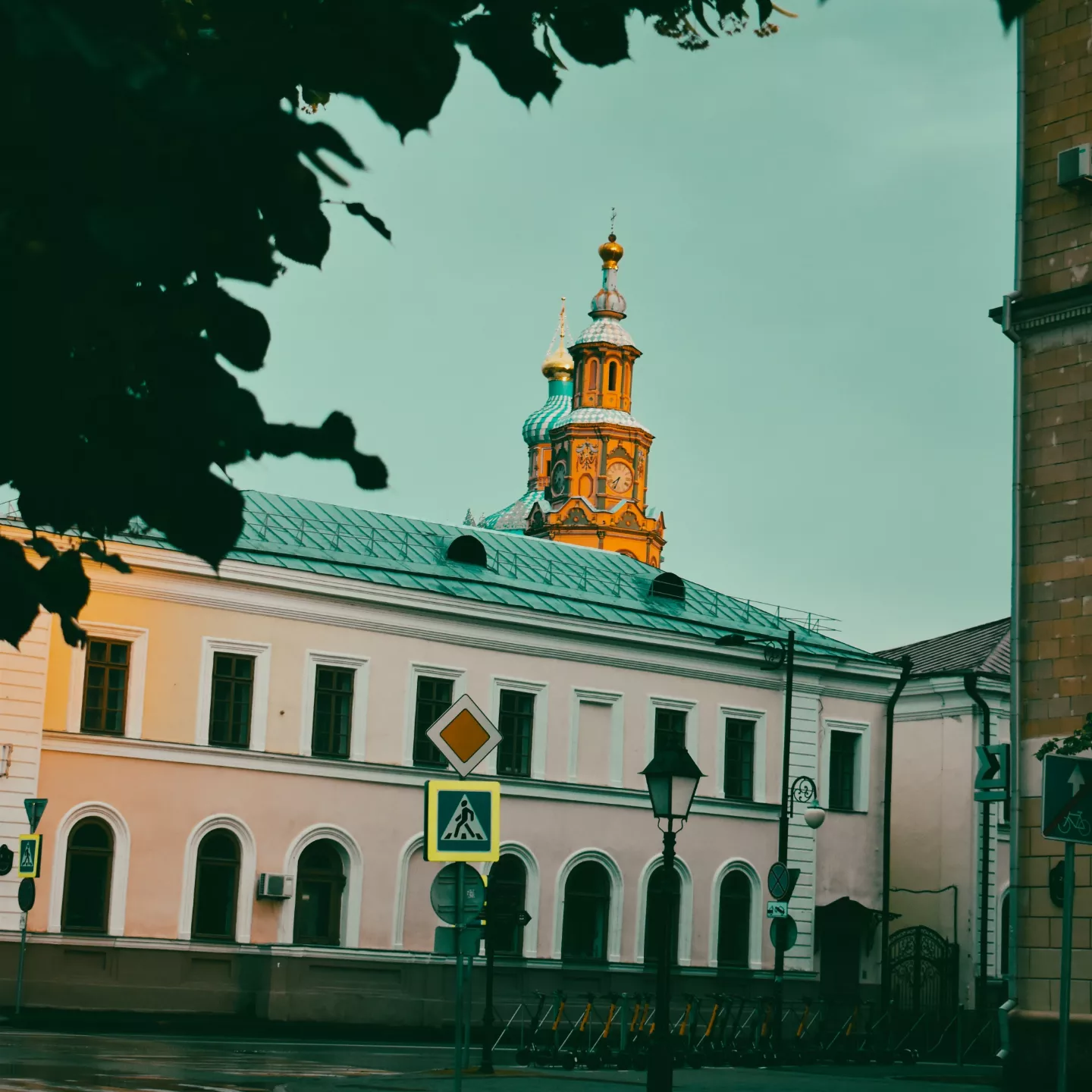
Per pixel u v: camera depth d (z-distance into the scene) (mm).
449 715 14625
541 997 31906
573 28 3213
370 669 39906
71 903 35719
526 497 121000
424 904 40281
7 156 2404
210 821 37312
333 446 2906
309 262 2873
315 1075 22500
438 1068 25766
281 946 37719
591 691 43438
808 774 46875
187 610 37344
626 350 105312
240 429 2799
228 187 2648
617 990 42656
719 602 49750
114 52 2346
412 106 2854
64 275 2547
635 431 104188
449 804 14531
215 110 2426
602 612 45094
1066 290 19531
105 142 2410
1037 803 19250
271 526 41312
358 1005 38469
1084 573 19172
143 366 2748
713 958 44562
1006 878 48156
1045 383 19812
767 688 46719
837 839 47281
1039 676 19453
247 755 37844
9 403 2650
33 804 31734
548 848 42125
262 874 37812
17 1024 32156
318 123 2666
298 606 38844
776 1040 33219
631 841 43719
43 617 35438
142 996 35969
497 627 41906
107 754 36156
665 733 44844
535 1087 21219
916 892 48594
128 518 2902
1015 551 19859
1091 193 19516
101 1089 18000
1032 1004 18984
